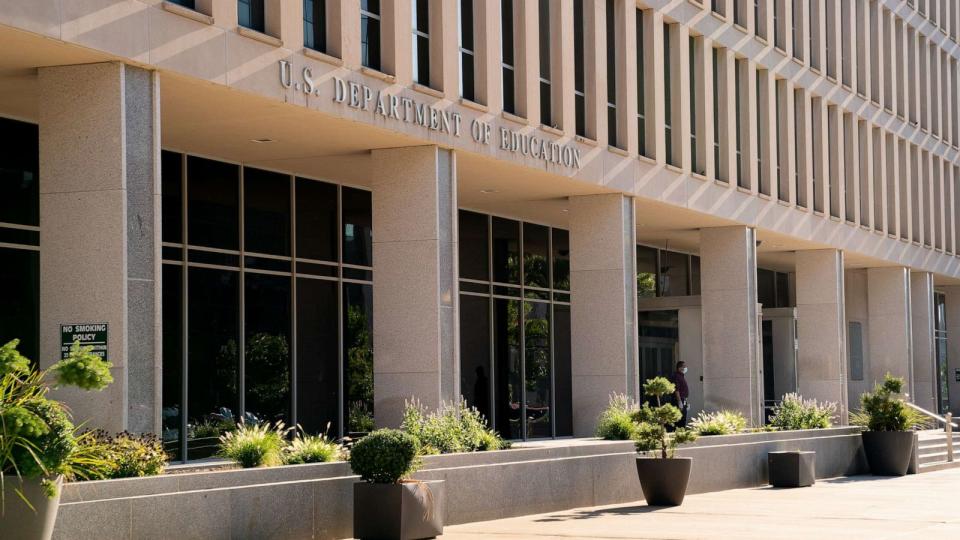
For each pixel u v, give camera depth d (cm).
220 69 1780
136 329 1627
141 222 1647
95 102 1633
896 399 3328
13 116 1962
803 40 3800
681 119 3084
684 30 3116
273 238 2464
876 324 4688
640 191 2889
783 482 2783
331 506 1636
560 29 2641
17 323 1962
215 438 2298
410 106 2173
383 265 2272
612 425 2603
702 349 3497
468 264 3053
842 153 4088
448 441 2044
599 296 2856
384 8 2161
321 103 1970
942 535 1750
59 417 1132
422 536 1642
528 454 2078
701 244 3447
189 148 2242
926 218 4919
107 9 1597
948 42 5219
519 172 2547
